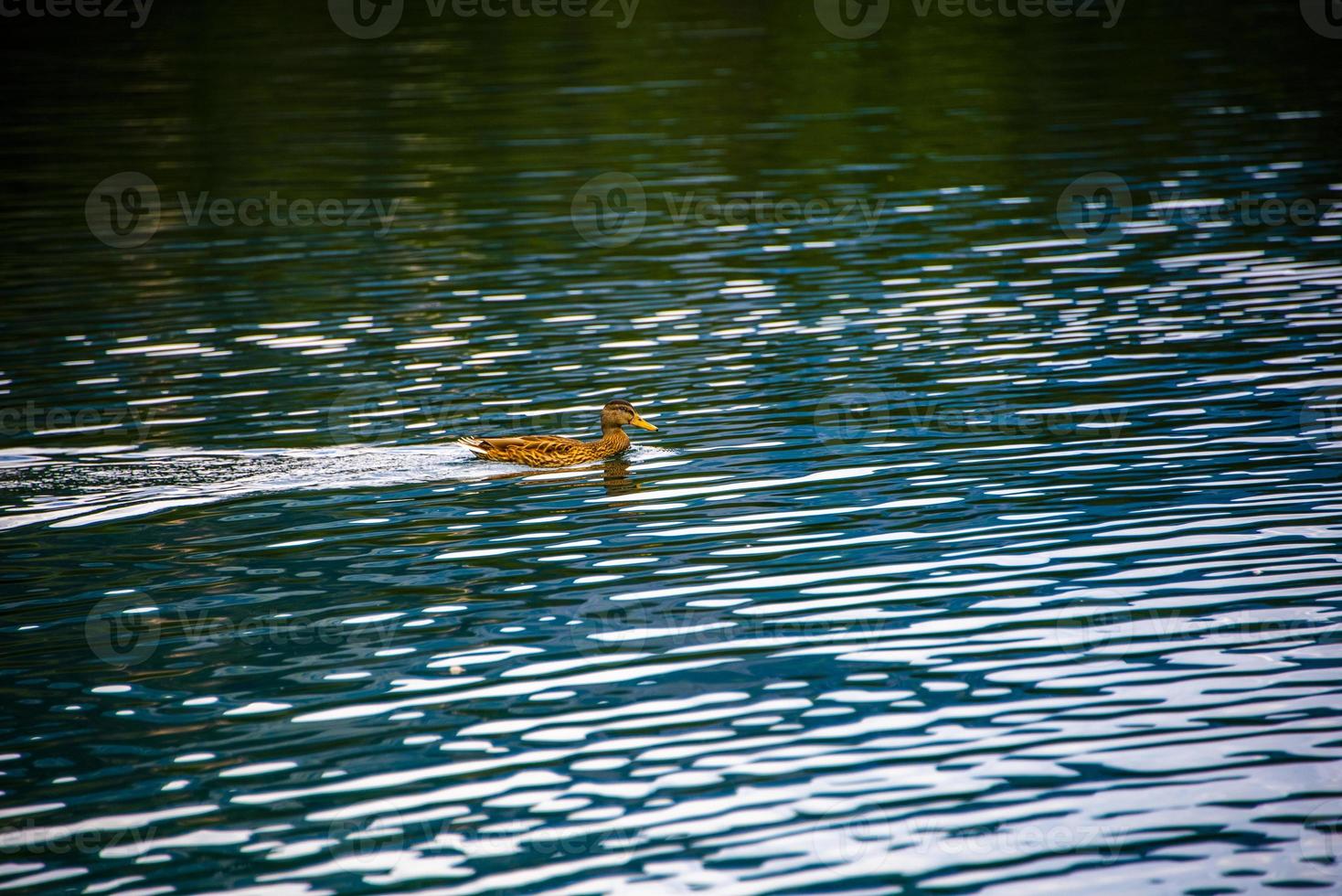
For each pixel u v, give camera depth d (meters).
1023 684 43.16
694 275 104.12
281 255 114.25
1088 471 61.88
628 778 38.91
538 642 47.59
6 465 67.19
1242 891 33.16
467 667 45.97
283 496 63.19
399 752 40.78
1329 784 37.06
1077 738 39.94
